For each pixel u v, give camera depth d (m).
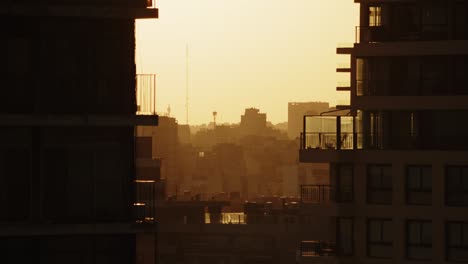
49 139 74.12
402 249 119.25
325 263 120.31
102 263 74.50
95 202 74.75
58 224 72.12
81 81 74.69
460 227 118.56
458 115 119.69
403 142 120.50
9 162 73.62
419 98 119.94
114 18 74.31
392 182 119.88
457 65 120.25
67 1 74.56
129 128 75.19
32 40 74.06
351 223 121.00
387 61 121.38
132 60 75.31
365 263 120.19
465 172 118.56
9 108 73.75
